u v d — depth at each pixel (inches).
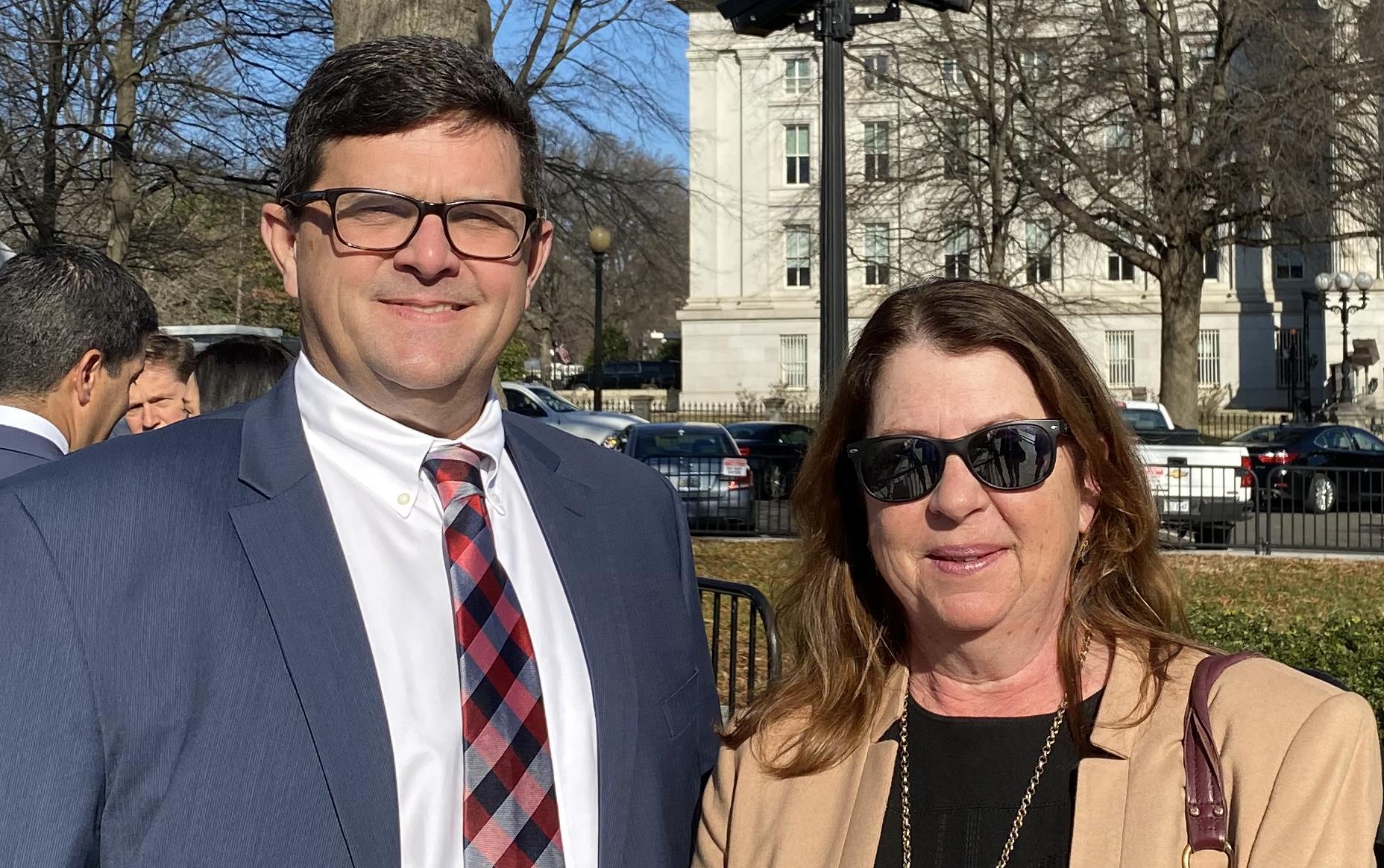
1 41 706.8
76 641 67.4
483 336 79.7
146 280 1081.4
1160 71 878.4
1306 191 839.1
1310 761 71.3
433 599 78.3
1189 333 964.0
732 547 557.9
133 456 74.0
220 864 67.8
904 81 971.9
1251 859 70.4
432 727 75.1
